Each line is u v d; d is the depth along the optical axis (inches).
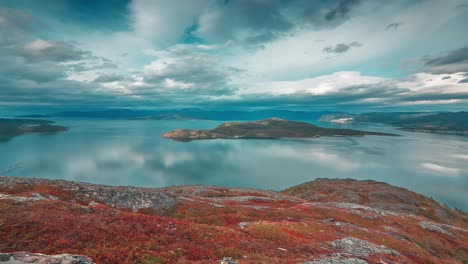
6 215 868.6
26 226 788.0
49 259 555.8
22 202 1167.0
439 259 1507.1
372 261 989.8
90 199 1793.8
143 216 1058.7
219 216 1727.4
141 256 697.0
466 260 1732.3
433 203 4503.0
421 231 2096.5
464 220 3873.0
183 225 1034.1
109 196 1881.2
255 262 746.2
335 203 2733.8
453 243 1963.6
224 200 2795.3
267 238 1136.2
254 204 2709.2
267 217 1823.3
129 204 1843.0
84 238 770.8
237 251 845.8
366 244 1247.5
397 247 1440.7
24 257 548.7
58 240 729.6
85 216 974.4
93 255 660.7
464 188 7529.5
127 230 884.6
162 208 1867.6
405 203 4131.4
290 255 907.4
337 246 1178.0
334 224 1702.8
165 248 798.5
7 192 1615.4
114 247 733.3
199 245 861.8
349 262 902.4
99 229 853.8
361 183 5767.7
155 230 932.6
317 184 5777.6
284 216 1882.4
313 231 1389.0
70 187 1898.4
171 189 4210.1
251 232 1186.0
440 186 7741.1
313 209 2316.7
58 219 885.2
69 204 1213.1
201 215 1795.0
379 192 4579.2
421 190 7352.4
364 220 2119.8
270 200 2920.8
